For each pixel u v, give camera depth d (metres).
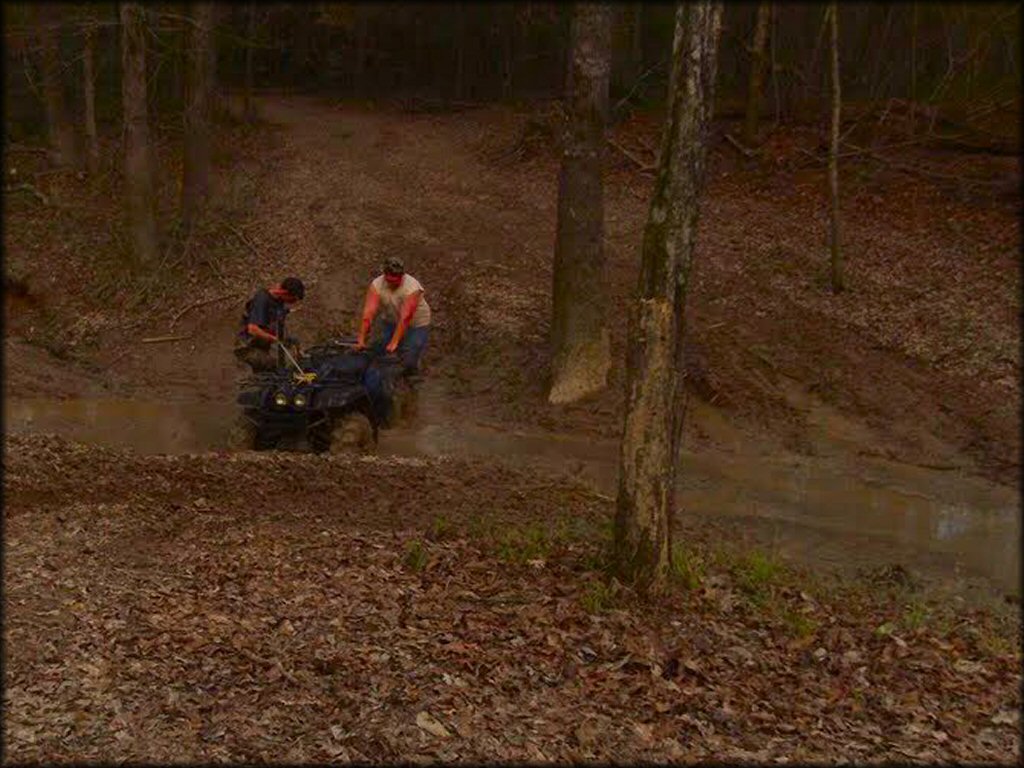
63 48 22.44
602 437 13.41
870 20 28.98
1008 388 14.39
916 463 12.65
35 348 17.09
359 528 8.62
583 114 14.16
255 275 19.59
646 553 7.43
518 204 24.14
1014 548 9.97
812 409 14.21
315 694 5.42
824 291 17.95
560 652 6.36
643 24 32.97
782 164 24.47
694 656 6.65
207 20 20.41
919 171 22.84
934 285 17.78
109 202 23.38
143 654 5.64
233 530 8.22
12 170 24.89
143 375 16.17
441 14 43.38
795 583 8.53
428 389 15.13
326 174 26.67
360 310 18.22
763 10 25.36
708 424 13.83
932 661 7.23
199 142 20.81
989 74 28.02
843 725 6.11
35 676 5.27
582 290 14.51
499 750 5.14
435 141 31.59
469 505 9.60
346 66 44.69
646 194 23.89
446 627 6.51
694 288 18.34
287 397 11.11
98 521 8.09
